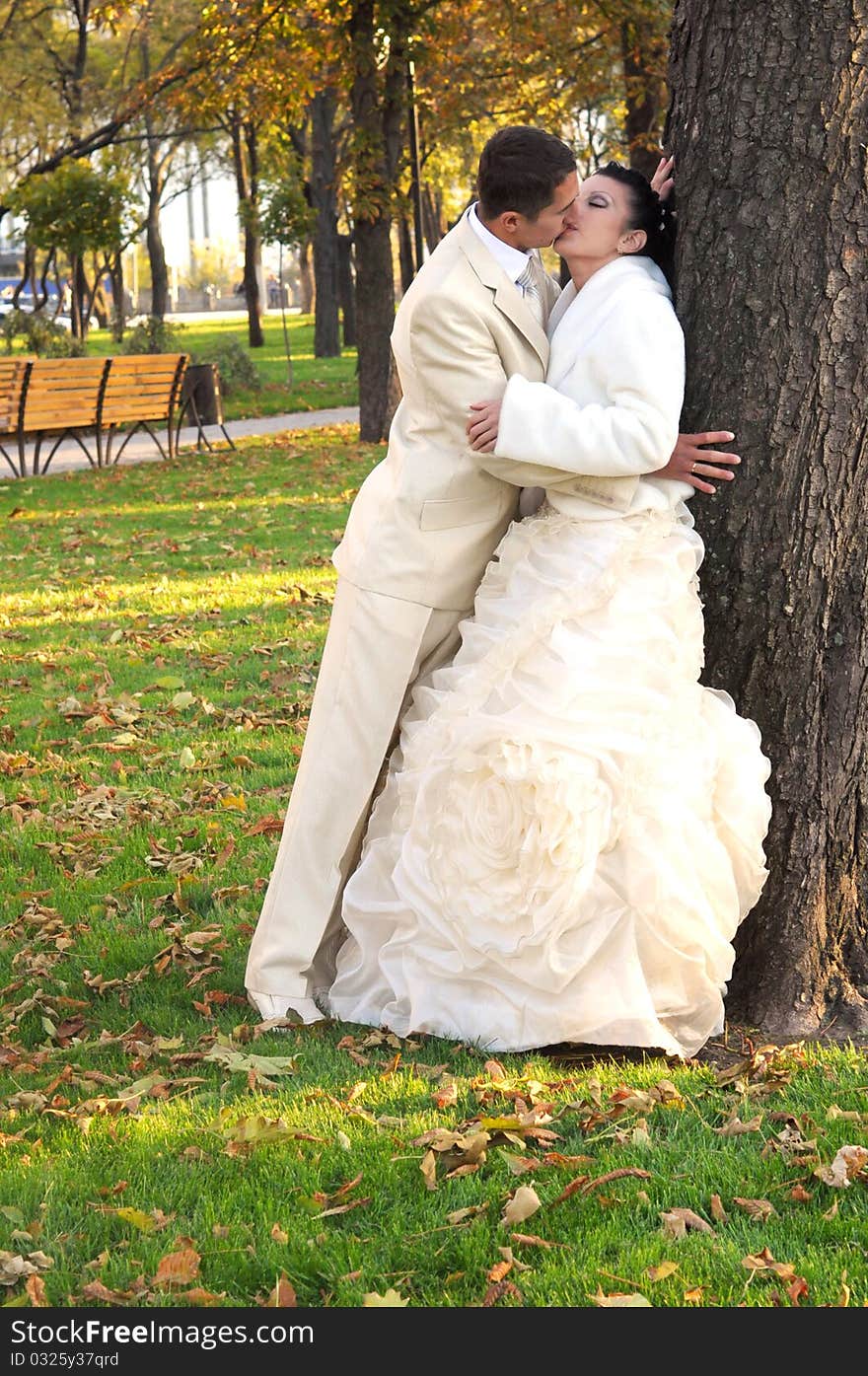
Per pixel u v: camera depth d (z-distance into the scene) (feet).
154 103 60.49
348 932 12.57
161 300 150.41
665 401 10.50
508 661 10.75
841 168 10.48
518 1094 10.10
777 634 11.25
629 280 11.02
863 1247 8.34
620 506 10.85
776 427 10.93
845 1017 11.51
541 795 10.16
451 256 11.13
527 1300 7.89
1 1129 10.11
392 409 56.34
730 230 10.87
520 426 10.57
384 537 11.60
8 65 112.06
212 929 13.87
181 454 55.67
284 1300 7.91
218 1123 9.84
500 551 11.44
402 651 11.65
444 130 65.31
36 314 106.32
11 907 14.55
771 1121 9.79
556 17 54.08
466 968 10.86
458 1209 8.80
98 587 30.35
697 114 11.03
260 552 33.83
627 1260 8.19
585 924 10.44
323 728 11.93
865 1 10.25
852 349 10.76
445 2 52.19
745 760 10.98
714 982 10.82
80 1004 12.32
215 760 18.97
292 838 12.00
